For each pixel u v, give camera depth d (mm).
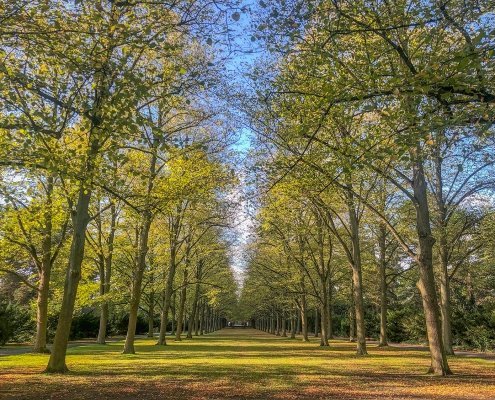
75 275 13688
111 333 48219
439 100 7719
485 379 12711
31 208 16250
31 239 21156
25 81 8711
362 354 23328
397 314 42188
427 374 13938
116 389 10453
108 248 27078
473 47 6371
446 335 25625
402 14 8602
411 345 36750
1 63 8047
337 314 64438
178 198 16125
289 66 11523
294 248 35969
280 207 23031
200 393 10000
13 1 7820
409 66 8016
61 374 12938
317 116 10648
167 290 31047
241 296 79375
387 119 8148
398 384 11617
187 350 25625
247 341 39531
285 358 20109
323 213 24828
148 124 8359
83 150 11273
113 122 8297
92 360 17984
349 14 8961
